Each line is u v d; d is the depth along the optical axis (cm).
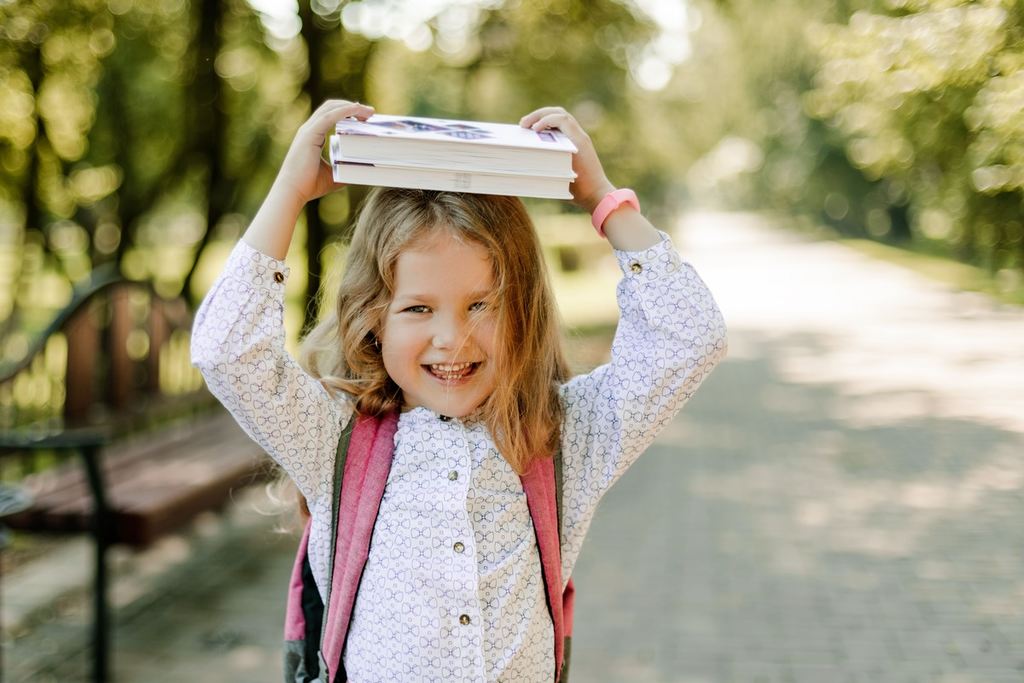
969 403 817
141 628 385
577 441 159
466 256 148
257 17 730
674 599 420
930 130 566
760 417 813
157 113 802
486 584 146
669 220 3584
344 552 150
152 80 796
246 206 859
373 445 153
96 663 325
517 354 151
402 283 149
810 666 355
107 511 313
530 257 155
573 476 159
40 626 386
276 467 183
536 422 153
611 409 156
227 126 755
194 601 415
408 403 159
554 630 153
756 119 3231
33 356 384
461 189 138
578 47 904
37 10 675
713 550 484
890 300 1636
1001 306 1419
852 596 418
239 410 146
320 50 707
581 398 161
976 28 419
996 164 512
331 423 154
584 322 1320
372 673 146
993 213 908
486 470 152
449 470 150
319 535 155
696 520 534
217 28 714
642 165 1465
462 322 149
